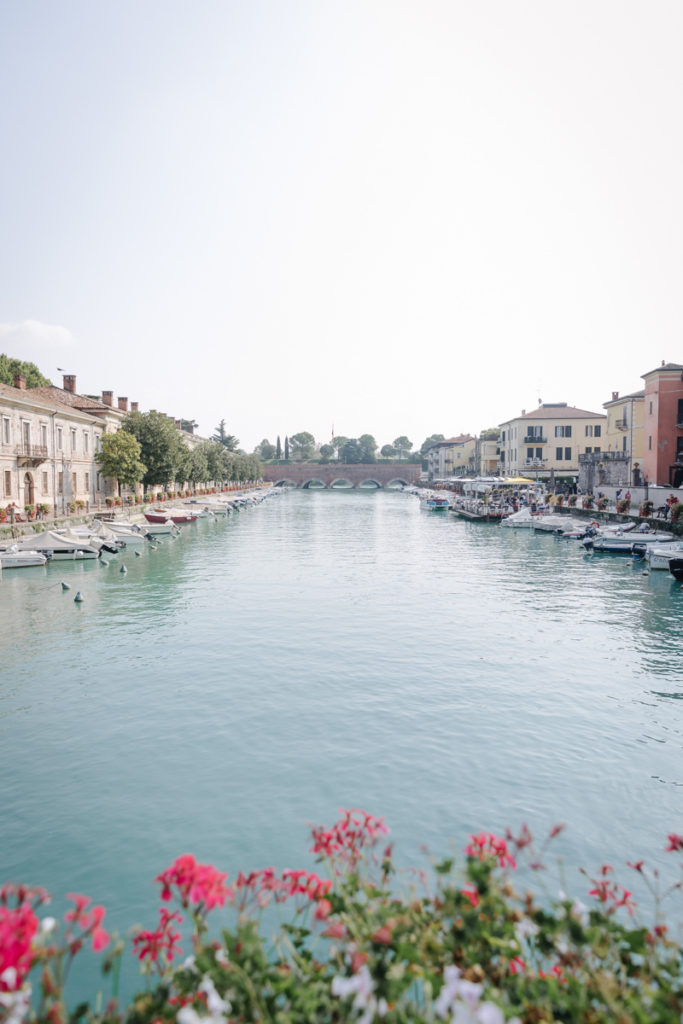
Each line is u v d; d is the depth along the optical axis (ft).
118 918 28.43
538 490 276.00
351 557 146.72
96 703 54.39
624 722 50.16
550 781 41.01
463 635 75.66
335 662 65.10
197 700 54.95
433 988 12.16
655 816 36.96
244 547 166.50
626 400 223.71
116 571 124.77
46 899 13.24
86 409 236.43
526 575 120.16
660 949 22.36
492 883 14.03
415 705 53.62
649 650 69.56
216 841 34.50
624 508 178.91
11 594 101.50
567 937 13.42
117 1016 12.50
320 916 14.47
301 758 44.16
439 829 35.60
